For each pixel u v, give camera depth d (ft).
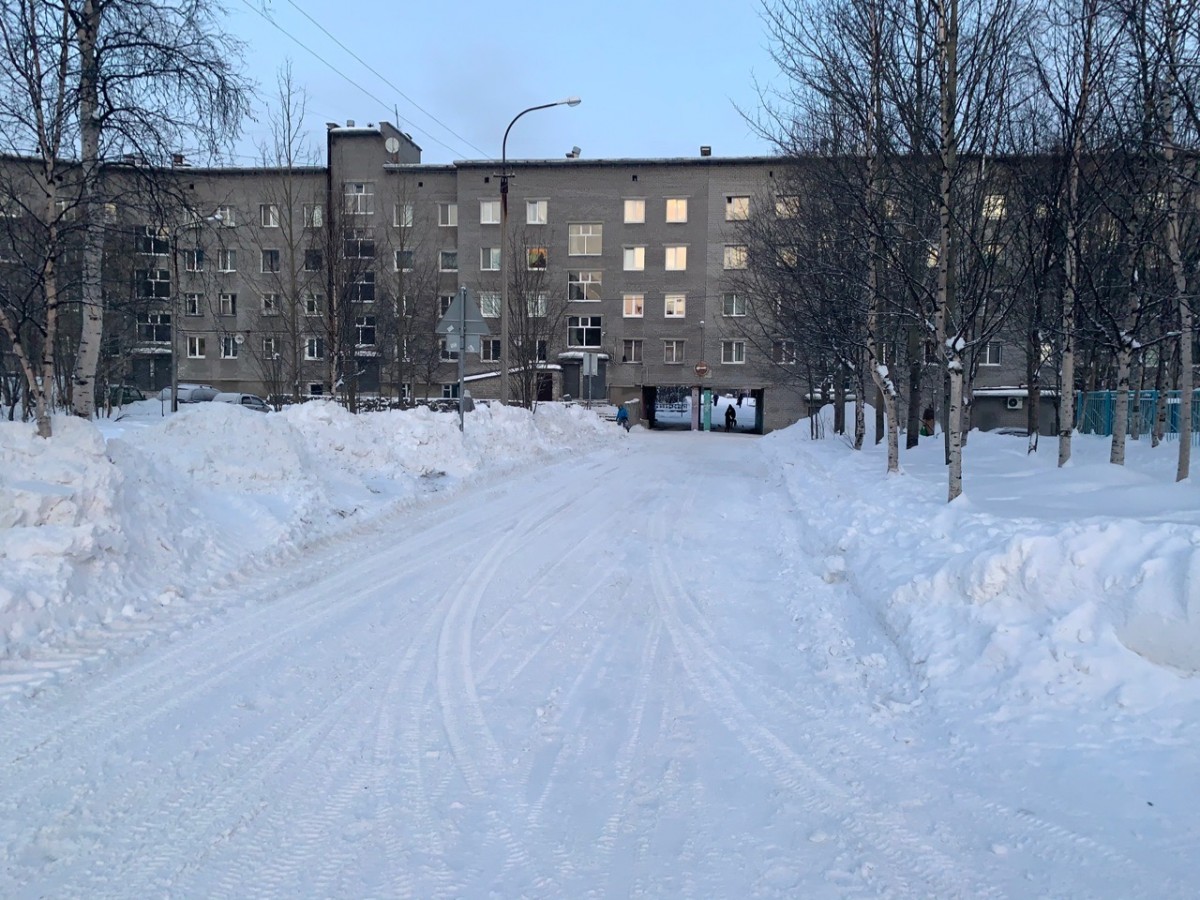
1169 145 32.60
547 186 157.38
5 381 76.59
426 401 103.86
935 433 94.89
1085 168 42.55
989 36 34.99
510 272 140.67
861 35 38.65
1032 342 60.13
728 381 156.25
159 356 162.30
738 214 143.84
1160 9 32.63
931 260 46.65
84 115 31.68
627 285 157.58
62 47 28.81
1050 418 113.19
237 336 144.97
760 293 71.72
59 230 29.45
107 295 41.63
